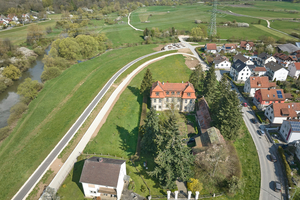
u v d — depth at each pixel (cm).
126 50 17275
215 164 5797
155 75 12500
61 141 7469
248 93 10131
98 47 17250
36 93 10750
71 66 14275
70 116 8856
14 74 12512
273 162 6412
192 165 6275
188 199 5353
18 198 5534
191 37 19450
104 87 11138
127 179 5684
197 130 7931
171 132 5103
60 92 11000
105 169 5216
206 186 5734
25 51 15662
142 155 6738
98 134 7712
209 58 15075
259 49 15412
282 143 7094
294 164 6253
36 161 6694
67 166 6369
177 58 15125
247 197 5441
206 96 9244
